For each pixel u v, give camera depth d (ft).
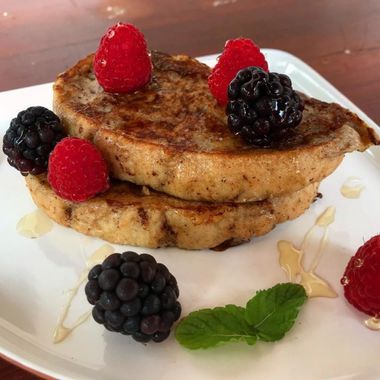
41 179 0.49
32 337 0.41
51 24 0.83
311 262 0.47
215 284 0.45
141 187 0.48
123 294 0.38
